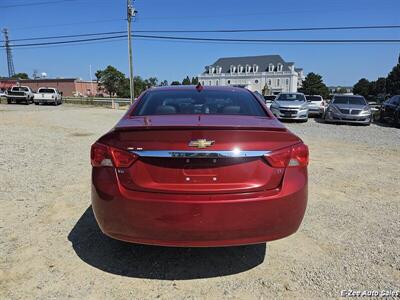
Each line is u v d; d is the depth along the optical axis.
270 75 104.19
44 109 27.42
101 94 75.56
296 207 2.80
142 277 2.97
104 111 25.59
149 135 2.69
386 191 5.32
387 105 17.39
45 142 9.75
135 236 2.72
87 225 3.97
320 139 10.92
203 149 2.65
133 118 3.24
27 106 32.56
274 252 3.39
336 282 2.89
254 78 106.19
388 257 3.28
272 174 2.75
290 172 2.80
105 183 2.75
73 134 11.66
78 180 5.77
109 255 3.31
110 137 2.78
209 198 2.64
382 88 103.31
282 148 2.78
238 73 108.00
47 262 3.17
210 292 2.77
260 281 2.91
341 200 4.87
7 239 3.60
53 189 5.26
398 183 5.78
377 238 3.68
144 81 80.00
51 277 2.94
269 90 93.00
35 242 3.54
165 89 4.13
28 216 4.21
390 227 3.96
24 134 11.44
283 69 103.88
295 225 2.84
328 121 17.44
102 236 3.70
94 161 2.83
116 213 2.71
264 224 2.71
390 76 81.88
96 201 2.80
